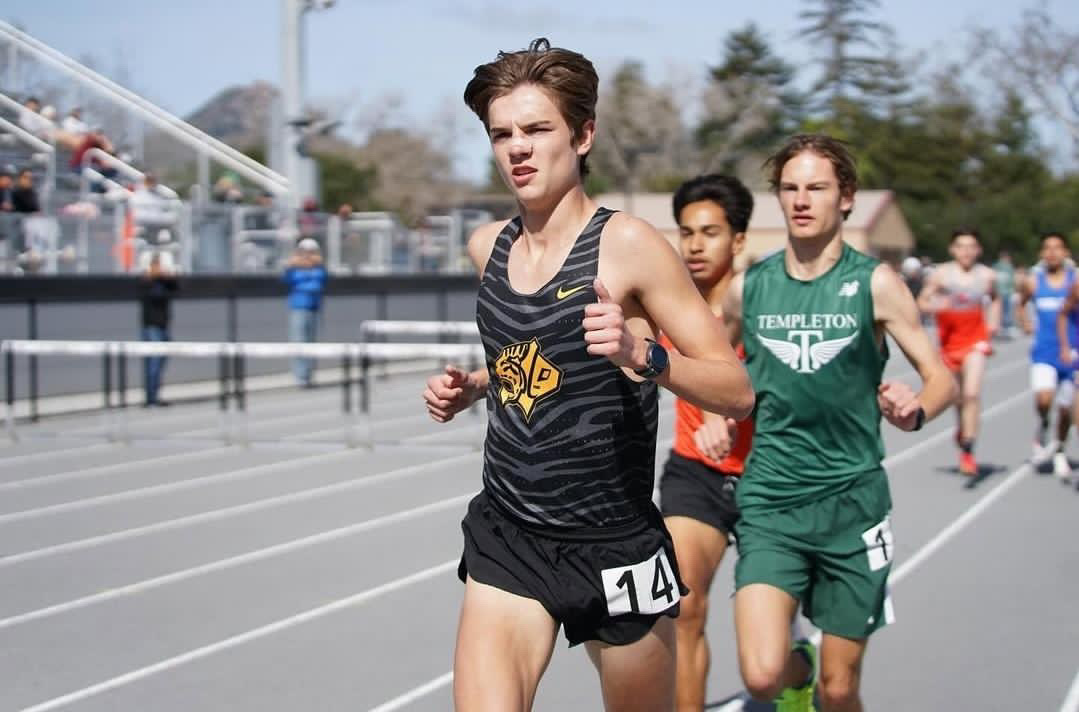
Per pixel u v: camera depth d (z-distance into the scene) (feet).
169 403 68.85
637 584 12.80
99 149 90.02
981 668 23.06
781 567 16.97
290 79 86.17
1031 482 43.88
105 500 40.52
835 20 270.46
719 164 234.17
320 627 25.81
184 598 28.14
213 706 21.08
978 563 31.45
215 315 78.07
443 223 106.52
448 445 53.21
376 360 87.97
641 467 12.86
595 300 12.34
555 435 12.53
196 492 42.06
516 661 12.52
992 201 236.22
